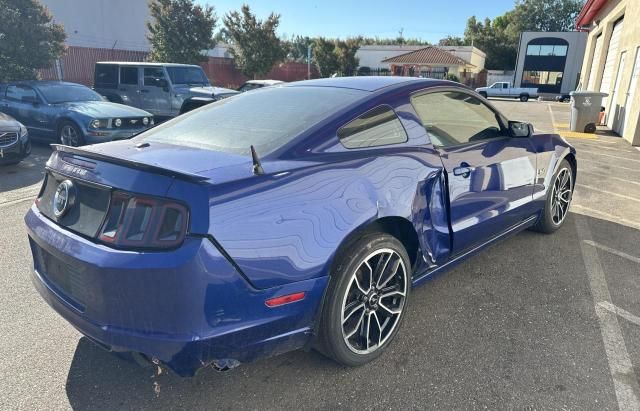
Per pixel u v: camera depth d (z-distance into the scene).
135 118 8.94
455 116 3.23
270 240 2.02
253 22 25.80
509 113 20.34
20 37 13.12
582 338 2.82
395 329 2.69
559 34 45.12
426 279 2.97
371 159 2.51
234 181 1.98
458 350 2.70
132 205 1.98
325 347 2.39
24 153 7.54
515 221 3.85
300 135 2.40
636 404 2.25
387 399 2.29
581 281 3.59
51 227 2.29
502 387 2.37
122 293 1.93
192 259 1.84
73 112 8.60
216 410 2.23
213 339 1.93
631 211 5.46
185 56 22.81
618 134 12.30
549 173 4.24
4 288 3.45
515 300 3.29
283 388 2.38
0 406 2.24
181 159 2.18
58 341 2.79
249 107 2.97
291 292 2.10
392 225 2.77
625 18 12.86
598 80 16.95
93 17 27.20
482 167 3.25
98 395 2.33
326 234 2.20
